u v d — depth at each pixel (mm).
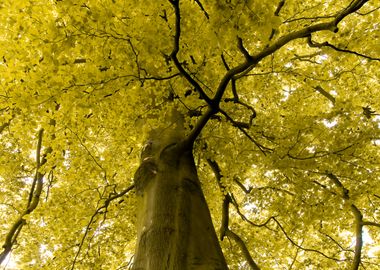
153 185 3299
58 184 5828
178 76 3285
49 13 2742
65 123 3758
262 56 2803
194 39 2938
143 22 2637
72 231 5215
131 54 2777
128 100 3312
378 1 3818
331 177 4555
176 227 2852
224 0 2139
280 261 6688
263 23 2209
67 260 5480
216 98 3119
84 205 5289
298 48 6293
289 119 4297
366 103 5383
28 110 3078
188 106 3521
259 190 4996
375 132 3969
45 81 2801
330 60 4961
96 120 3996
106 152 4945
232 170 4559
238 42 2672
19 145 5574
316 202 4512
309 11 4359
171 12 2939
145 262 2666
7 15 2693
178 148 3574
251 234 6426
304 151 3973
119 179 6039
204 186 5613
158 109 3486
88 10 2508
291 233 5965
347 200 4336
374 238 6008
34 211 4590
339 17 2523
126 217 5680
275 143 4121
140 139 4180
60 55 2713
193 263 2615
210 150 4637
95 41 2703
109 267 6332
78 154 4570
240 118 4797
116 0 2631
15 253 6117
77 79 2816
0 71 3016
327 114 4090
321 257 6277
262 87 5266
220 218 7035
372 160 4180
